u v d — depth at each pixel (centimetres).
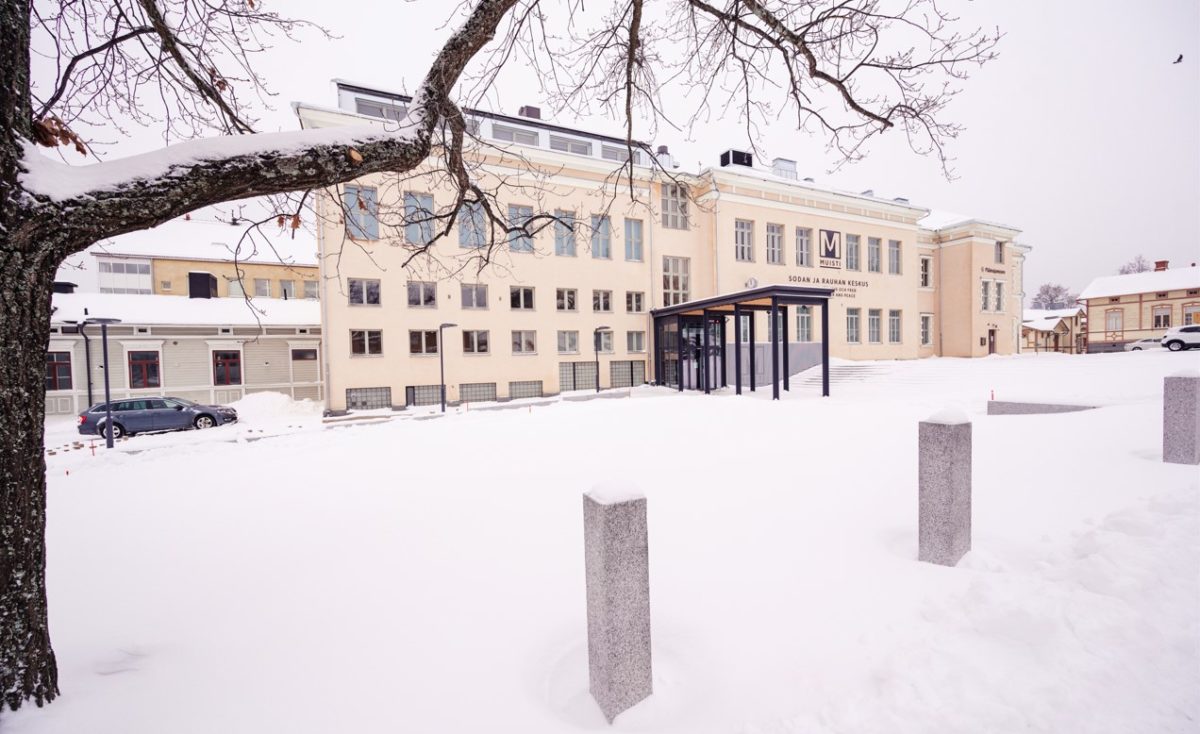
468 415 1359
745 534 406
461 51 372
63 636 296
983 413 1087
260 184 282
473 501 536
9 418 221
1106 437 636
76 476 810
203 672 259
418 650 273
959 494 336
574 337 2595
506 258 2383
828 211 3250
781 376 2989
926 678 218
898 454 678
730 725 211
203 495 635
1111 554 292
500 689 242
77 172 240
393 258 2150
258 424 2025
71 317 2420
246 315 2789
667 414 1248
